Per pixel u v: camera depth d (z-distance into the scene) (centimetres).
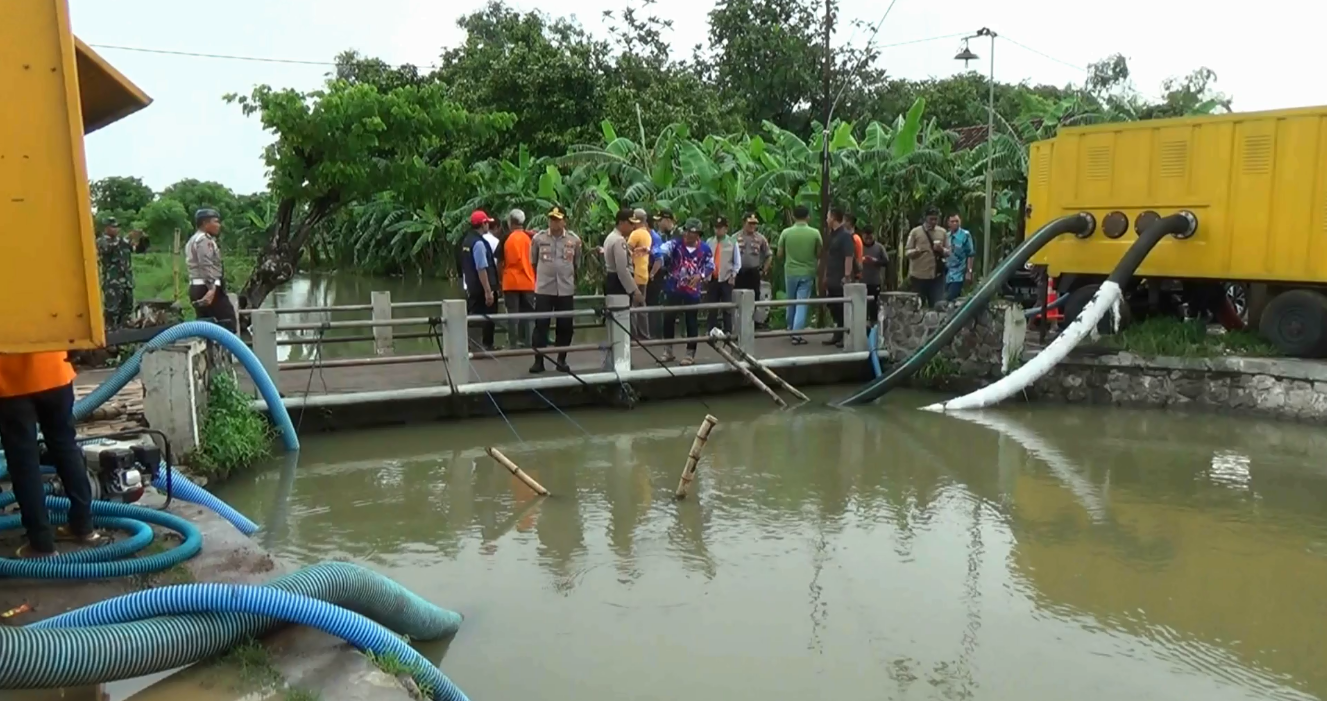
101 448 530
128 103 481
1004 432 952
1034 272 1448
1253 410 1009
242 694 358
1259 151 1005
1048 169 1186
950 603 545
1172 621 525
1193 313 1157
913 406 1067
